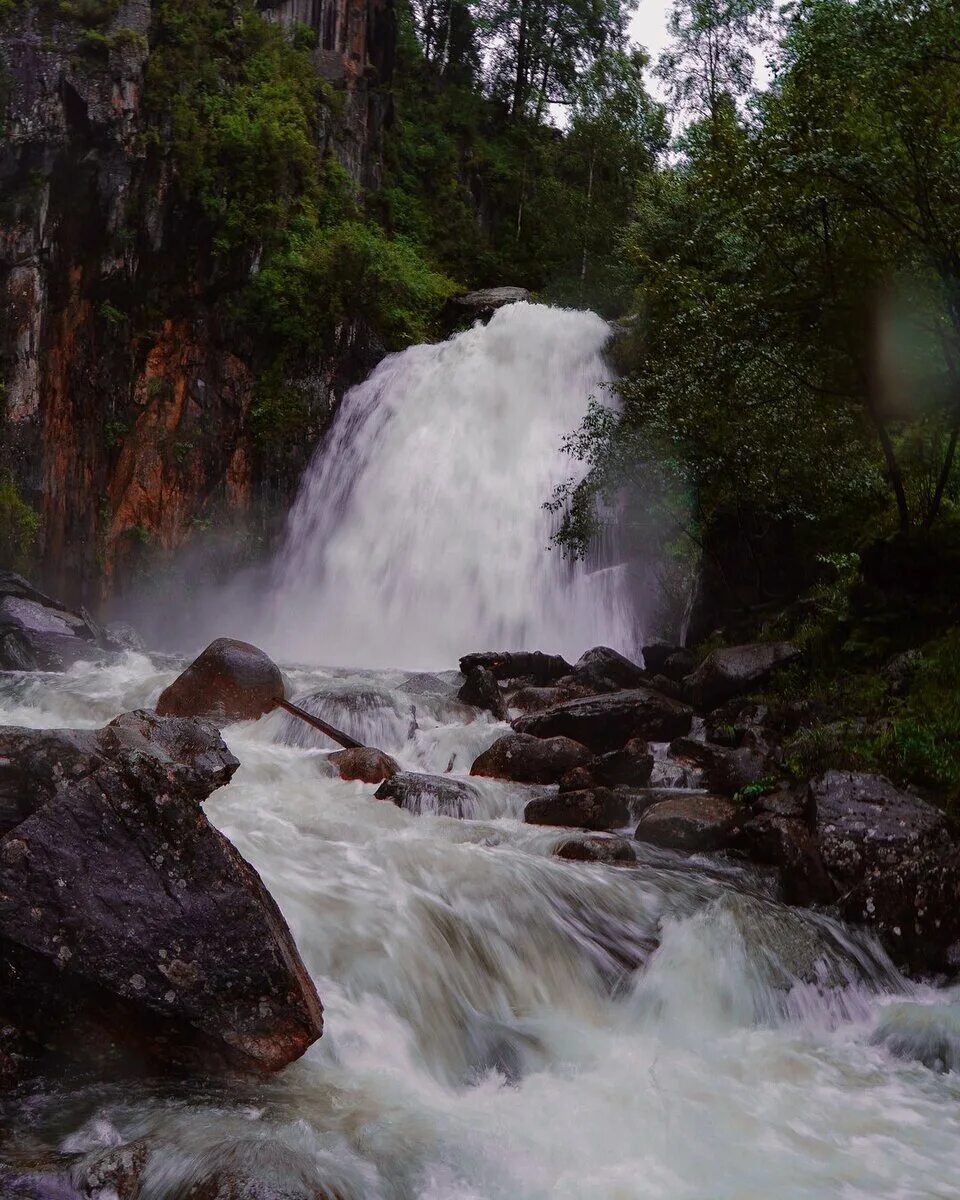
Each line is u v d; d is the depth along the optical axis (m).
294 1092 5.93
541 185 49.69
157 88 33.31
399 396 35.25
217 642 14.92
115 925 5.95
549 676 19.58
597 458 21.81
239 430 35.50
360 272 37.53
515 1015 7.45
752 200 14.97
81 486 32.16
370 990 6.99
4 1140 5.27
